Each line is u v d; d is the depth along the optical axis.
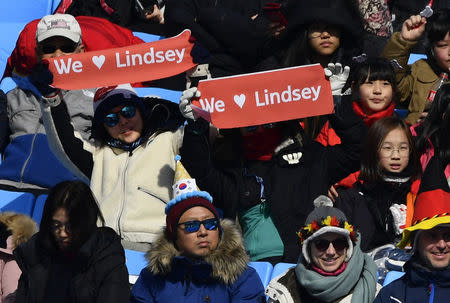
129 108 15.77
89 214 12.53
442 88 15.96
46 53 18.22
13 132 18.97
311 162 16.19
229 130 16.39
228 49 19.61
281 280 13.02
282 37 17.58
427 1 23.78
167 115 16.08
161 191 15.68
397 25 23.62
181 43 15.16
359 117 16.23
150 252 12.62
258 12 20.34
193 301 12.29
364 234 15.06
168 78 21.27
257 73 15.03
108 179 15.73
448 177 15.63
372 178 15.41
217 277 12.38
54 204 12.44
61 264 12.52
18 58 20.19
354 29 17.33
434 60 19.25
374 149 15.42
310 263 12.74
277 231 15.77
